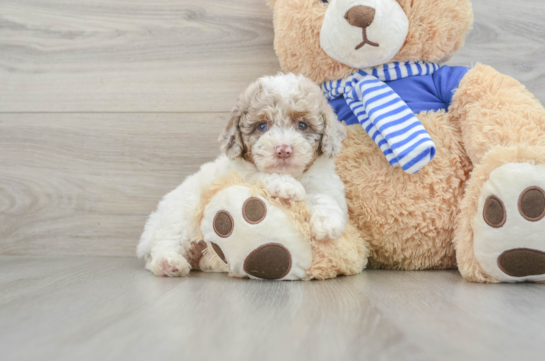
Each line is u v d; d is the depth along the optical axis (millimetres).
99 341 773
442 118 1692
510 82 1623
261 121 1567
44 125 2252
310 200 1514
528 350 701
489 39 2096
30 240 2252
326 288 1271
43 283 1407
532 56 2092
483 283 1388
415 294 1169
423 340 755
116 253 2232
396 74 1744
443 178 1628
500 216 1324
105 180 2236
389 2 1597
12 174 2252
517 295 1158
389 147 1599
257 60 2189
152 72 2223
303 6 1709
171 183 2221
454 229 1604
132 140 2230
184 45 2211
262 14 2180
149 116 2225
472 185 1475
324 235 1409
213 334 806
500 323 862
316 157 1617
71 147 2244
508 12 2090
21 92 2264
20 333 830
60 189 2248
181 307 1028
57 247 2250
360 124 1785
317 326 850
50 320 921
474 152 1570
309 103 1537
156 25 2215
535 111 1514
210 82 2205
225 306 1036
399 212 1635
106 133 2238
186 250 1709
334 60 1750
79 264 1947
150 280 1478
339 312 964
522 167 1325
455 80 1704
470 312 957
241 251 1387
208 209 1445
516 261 1319
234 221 1383
